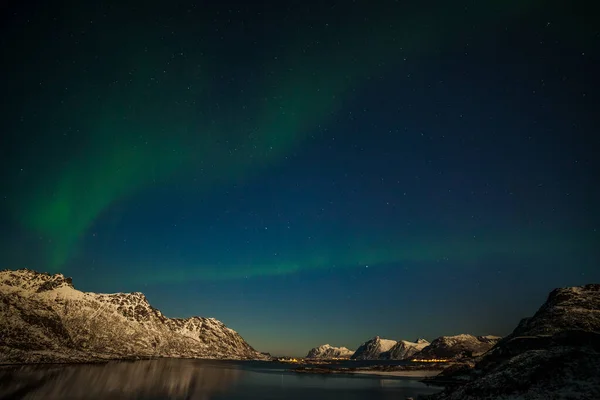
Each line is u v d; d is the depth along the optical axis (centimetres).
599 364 3438
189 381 9750
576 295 10350
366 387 9238
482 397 3688
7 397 5659
